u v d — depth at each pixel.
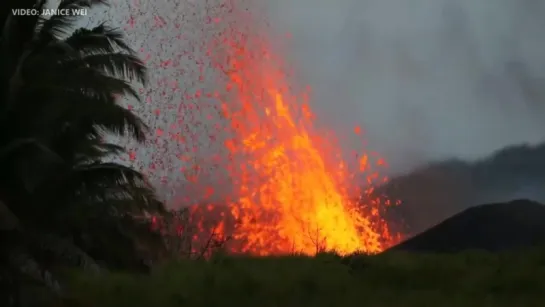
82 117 15.21
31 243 14.38
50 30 15.62
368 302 17.27
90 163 18.06
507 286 18.92
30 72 14.73
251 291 17.56
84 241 18.53
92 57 16.58
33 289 14.19
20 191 14.28
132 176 16.33
